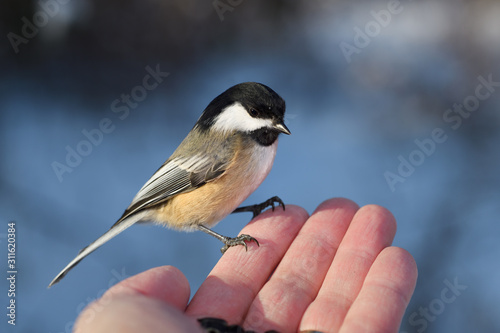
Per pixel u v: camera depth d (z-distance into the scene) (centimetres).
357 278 69
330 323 67
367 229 70
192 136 73
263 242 70
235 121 72
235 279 69
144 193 73
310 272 69
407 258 68
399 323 66
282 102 72
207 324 66
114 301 64
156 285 66
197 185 72
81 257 71
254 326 67
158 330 63
